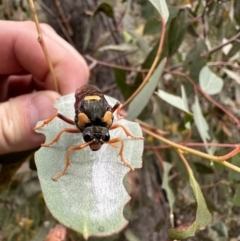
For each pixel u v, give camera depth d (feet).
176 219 0.70
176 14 0.56
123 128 0.33
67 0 0.70
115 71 0.61
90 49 0.71
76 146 0.30
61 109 0.37
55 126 0.35
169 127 0.74
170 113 0.78
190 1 0.67
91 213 0.27
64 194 0.29
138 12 0.81
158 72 0.45
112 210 0.28
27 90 0.63
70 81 0.55
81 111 0.31
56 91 0.46
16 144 0.45
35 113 0.44
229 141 0.71
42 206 0.69
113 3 0.74
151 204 0.74
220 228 0.59
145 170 0.73
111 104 0.40
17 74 0.62
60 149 0.32
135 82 0.59
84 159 0.32
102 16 0.71
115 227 0.26
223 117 0.70
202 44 0.59
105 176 0.31
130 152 0.33
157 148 0.57
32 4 0.38
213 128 0.70
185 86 0.60
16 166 0.49
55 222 0.58
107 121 0.31
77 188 0.29
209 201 0.58
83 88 0.32
